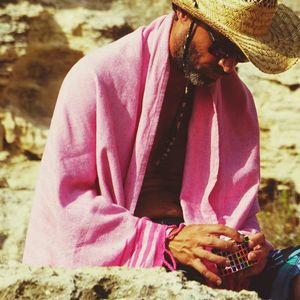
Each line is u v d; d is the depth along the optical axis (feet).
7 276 15.20
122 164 17.60
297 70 29.81
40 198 17.38
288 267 17.53
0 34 28.86
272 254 17.94
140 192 18.15
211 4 16.84
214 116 18.07
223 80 18.56
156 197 18.16
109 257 16.84
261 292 17.63
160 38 17.65
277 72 17.26
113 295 15.05
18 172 28.84
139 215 17.95
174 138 18.22
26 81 29.43
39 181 17.48
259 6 16.87
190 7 16.80
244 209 18.21
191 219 17.83
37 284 14.99
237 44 16.56
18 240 27.07
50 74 29.66
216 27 16.60
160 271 15.67
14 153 29.19
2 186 28.58
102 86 17.46
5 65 29.04
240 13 16.83
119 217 17.02
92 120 17.39
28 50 29.07
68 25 29.30
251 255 16.84
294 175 29.40
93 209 17.04
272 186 29.60
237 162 18.48
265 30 17.26
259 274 17.69
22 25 29.01
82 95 17.44
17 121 29.09
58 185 17.15
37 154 29.14
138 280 15.11
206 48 16.94
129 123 17.60
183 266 17.17
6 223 27.37
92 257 16.89
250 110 18.74
